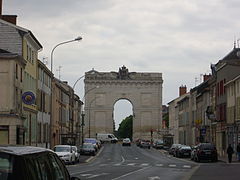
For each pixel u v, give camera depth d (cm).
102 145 11869
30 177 718
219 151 6938
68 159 4644
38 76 6234
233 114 6094
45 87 6781
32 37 5506
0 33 5175
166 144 10494
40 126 6344
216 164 4769
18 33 5184
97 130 13875
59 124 8306
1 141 4772
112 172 3472
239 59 7194
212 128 7569
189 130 10144
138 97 14038
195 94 9431
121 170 3741
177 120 12412
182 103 11431
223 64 6625
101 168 4041
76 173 3319
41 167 779
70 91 9831
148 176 3072
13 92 4803
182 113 11356
